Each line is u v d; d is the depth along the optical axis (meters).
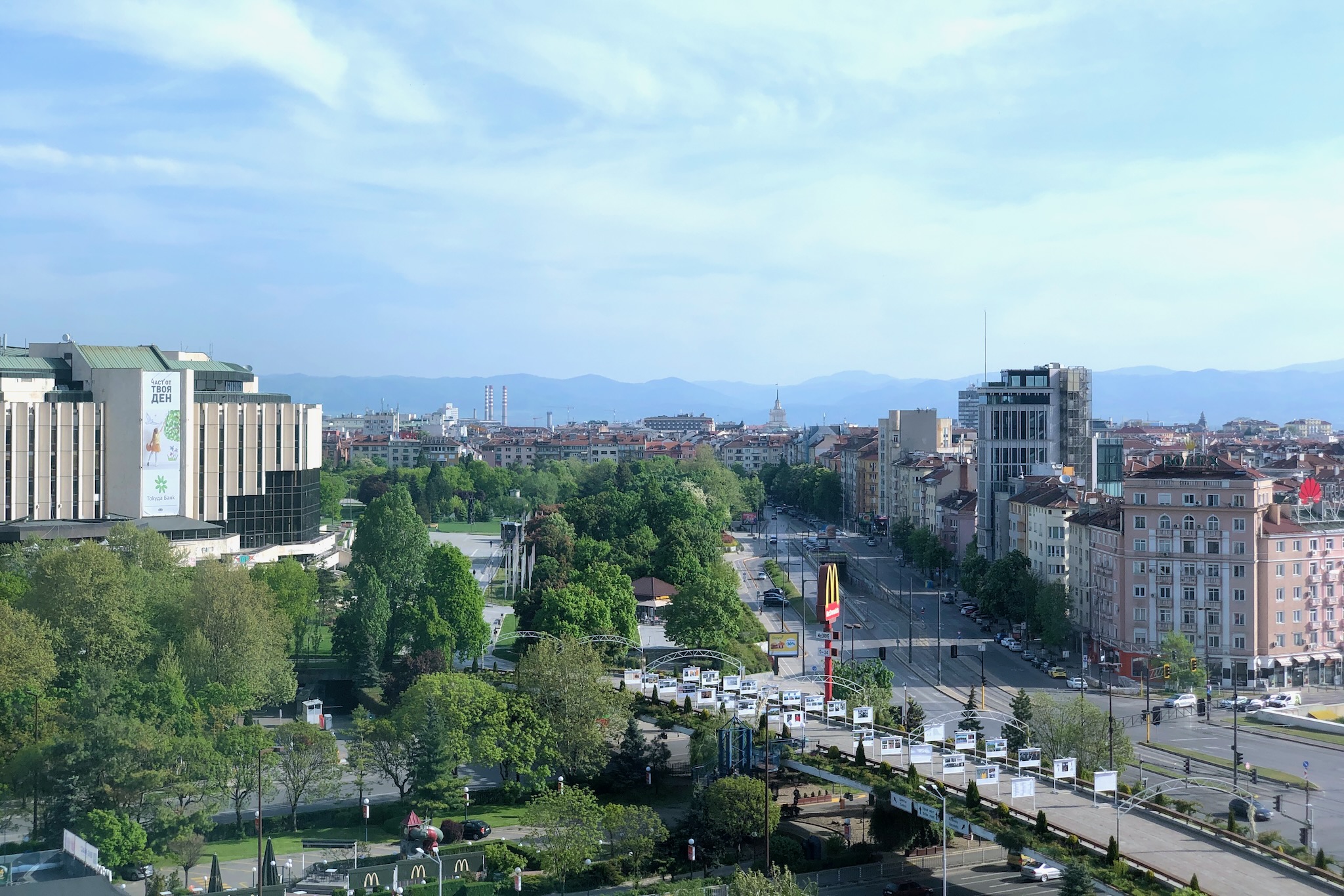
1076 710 146.00
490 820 142.75
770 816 129.62
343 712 196.88
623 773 151.75
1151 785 150.50
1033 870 122.25
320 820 141.38
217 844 133.25
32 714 135.62
